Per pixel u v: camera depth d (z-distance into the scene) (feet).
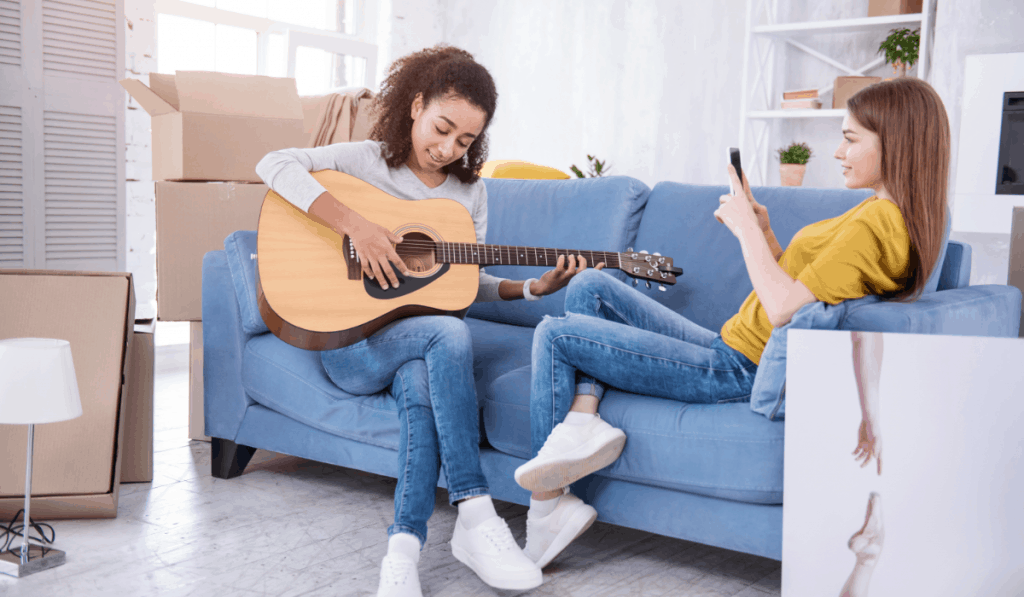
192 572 4.99
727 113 16.67
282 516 6.06
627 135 18.03
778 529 4.53
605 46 18.17
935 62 12.84
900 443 3.92
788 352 4.16
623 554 5.53
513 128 19.66
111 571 4.96
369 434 5.86
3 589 4.66
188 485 6.72
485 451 5.63
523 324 7.57
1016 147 12.16
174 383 10.95
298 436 6.40
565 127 18.89
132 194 13.25
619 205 7.08
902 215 4.40
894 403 3.93
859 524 4.00
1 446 5.60
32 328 5.76
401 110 5.96
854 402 4.02
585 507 4.97
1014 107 12.09
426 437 4.86
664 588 4.99
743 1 16.28
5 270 5.87
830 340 4.07
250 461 7.54
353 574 5.05
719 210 4.89
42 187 9.07
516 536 5.79
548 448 4.72
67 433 5.72
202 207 7.74
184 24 14.60
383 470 5.91
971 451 3.78
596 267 5.90
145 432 6.70
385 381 5.52
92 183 9.51
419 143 5.84
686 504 4.83
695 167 17.20
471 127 5.75
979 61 12.32
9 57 8.70
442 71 5.67
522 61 19.34
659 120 17.57
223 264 6.81
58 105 9.11
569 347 4.92
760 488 4.51
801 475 4.13
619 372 4.93
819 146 15.78
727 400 4.96
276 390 6.41
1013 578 3.70
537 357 5.01
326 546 5.49
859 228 4.40
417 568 5.09
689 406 4.92
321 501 6.43
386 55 18.19
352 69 17.61
